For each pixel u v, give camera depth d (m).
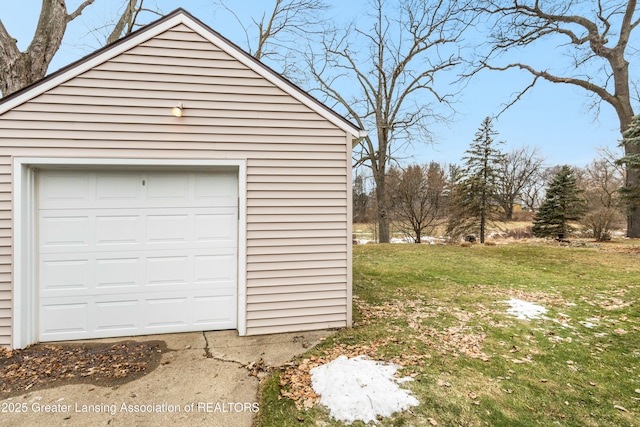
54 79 3.67
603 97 13.30
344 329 4.44
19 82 6.30
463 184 17.05
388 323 4.66
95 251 4.02
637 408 2.78
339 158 4.43
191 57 3.99
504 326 4.58
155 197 4.17
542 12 12.75
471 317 4.93
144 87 3.87
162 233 4.19
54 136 3.69
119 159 3.82
